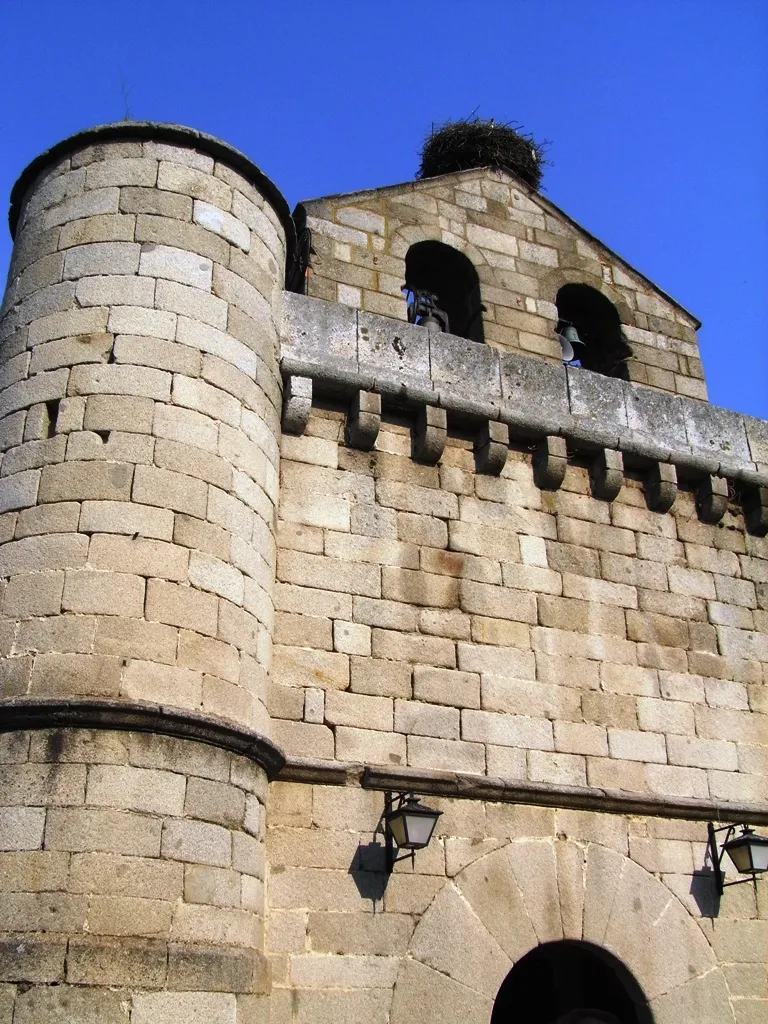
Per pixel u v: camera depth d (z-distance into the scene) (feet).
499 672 34.50
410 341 37.91
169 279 32.19
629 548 38.96
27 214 35.19
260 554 31.14
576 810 33.50
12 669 26.58
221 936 25.43
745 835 33.73
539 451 38.73
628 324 45.52
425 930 29.81
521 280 43.96
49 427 30.14
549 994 37.73
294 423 34.94
